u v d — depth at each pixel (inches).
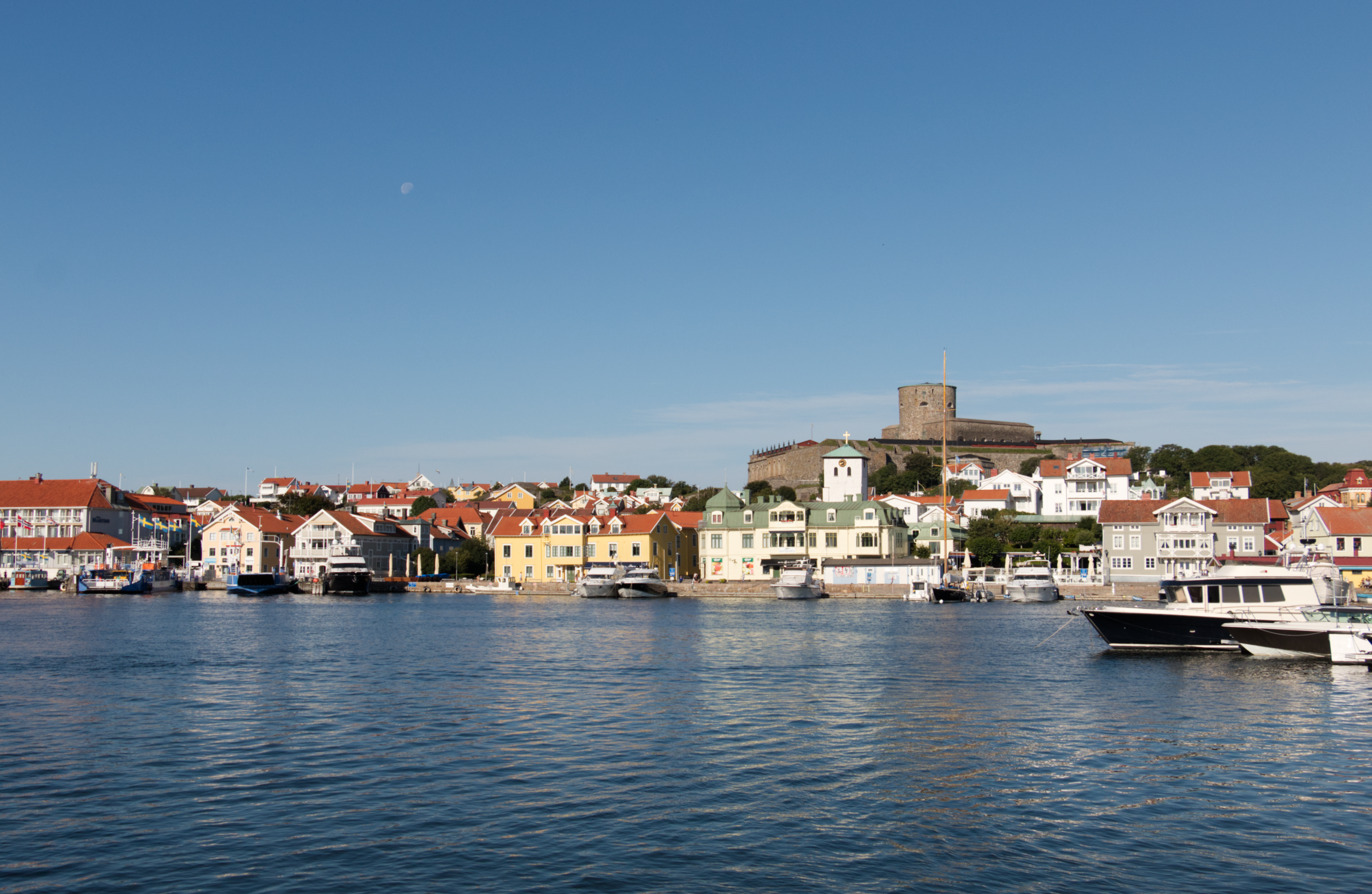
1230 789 1261.1
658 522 6412.4
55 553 7071.9
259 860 1015.0
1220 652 2544.3
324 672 2265.0
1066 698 1887.3
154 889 946.7
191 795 1229.1
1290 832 1103.6
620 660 2470.5
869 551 6018.7
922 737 1552.7
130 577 6289.4
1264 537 5620.1
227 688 2018.9
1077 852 1043.9
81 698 1894.7
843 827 1116.5
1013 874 986.1
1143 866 1006.4
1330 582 2947.8
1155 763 1387.8
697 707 1801.2
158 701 1871.3
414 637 3115.2
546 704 1830.7
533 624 3673.7
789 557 6087.6
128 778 1304.1
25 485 7514.8
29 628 3491.6
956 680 2119.8
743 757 1419.8
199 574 6968.5
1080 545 6304.1
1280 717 1700.3
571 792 1242.0
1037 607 4712.1
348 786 1264.8
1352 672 2218.3
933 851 1043.3
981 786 1272.1
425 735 1557.6
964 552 6230.3
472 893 936.3
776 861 1016.2
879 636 3105.3
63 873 981.8
